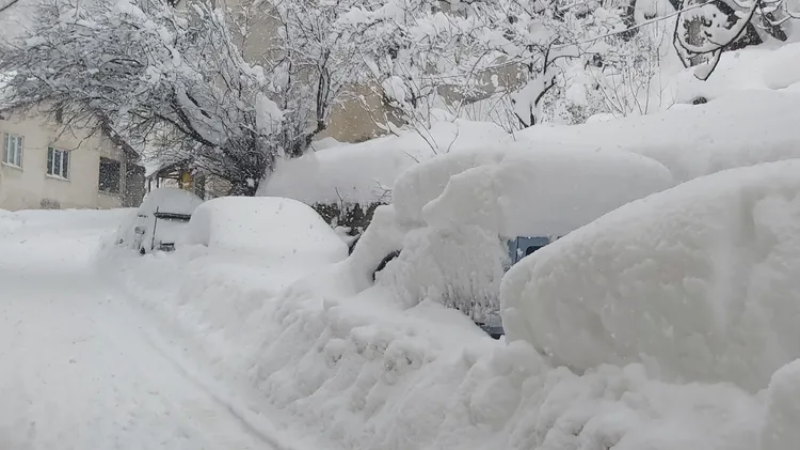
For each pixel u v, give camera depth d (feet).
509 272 12.33
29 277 44.42
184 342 26.14
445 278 17.26
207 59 51.83
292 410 17.43
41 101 53.31
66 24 47.96
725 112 28.58
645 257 9.68
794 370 7.43
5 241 70.64
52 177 117.80
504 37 44.96
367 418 15.15
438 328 15.99
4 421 17.12
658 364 9.48
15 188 112.06
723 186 9.53
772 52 45.50
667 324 9.36
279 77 52.70
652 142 27.53
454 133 43.06
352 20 47.80
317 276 22.26
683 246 9.28
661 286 9.43
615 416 9.36
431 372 14.23
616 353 10.19
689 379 9.11
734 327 8.68
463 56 47.93
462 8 49.26
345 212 45.39
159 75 47.34
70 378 21.11
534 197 16.35
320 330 18.99
